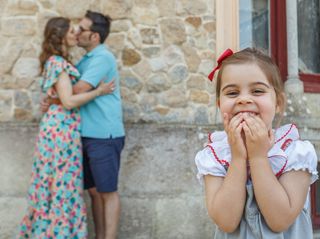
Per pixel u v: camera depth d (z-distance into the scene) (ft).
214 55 13.01
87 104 10.78
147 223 12.13
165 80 12.72
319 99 14.53
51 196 10.19
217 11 13.05
